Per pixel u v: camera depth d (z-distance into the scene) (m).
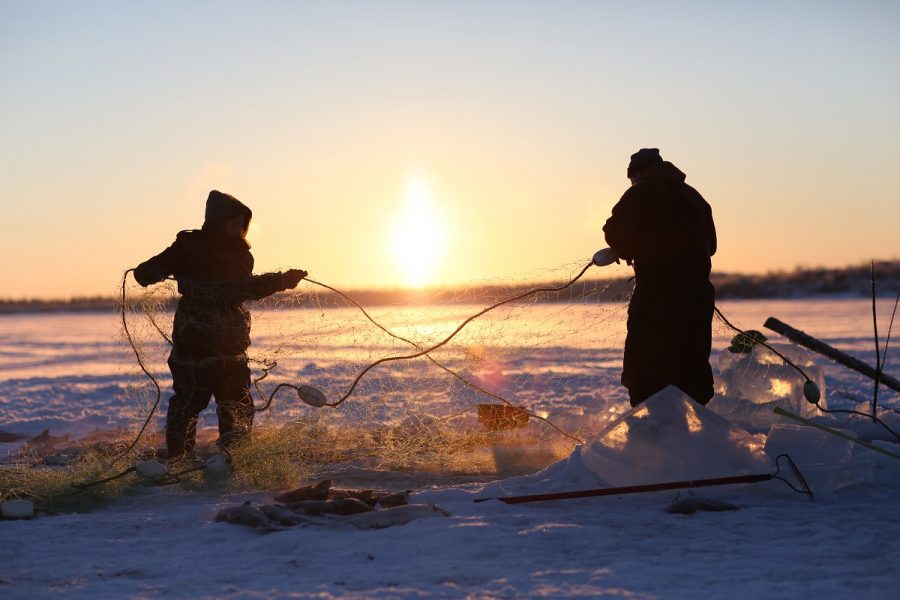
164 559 4.14
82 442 8.39
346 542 4.32
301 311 7.94
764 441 5.79
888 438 6.76
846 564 3.85
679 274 6.13
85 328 44.88
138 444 7.53
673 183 6.25
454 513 4.96
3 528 4.83
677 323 6.11
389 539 4.35
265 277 6.96
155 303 6.99
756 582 3.60
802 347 7.72
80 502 5.52
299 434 6.81
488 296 7.47
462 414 8.12
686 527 4.57
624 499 5.34
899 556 3.96
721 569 3.81
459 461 6.74
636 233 6.10
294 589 3.60
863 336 23.56
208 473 6.15
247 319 7.16
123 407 11.35
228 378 6.93
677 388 5.71
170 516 5.12
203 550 4.28
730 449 5.51
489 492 5.48
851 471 5.50
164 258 6.88
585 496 5.27
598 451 5.67
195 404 6.94
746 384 7.36
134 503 5.59
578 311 8.37
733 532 4.49
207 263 6.93
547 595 3.45
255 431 6.89
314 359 11.36
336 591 3.55
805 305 53.22
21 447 7.97
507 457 6.90
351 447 7.09
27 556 4.23
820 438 5.62
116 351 24.73
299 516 4.77
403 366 9.84
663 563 3.91
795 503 5.17
